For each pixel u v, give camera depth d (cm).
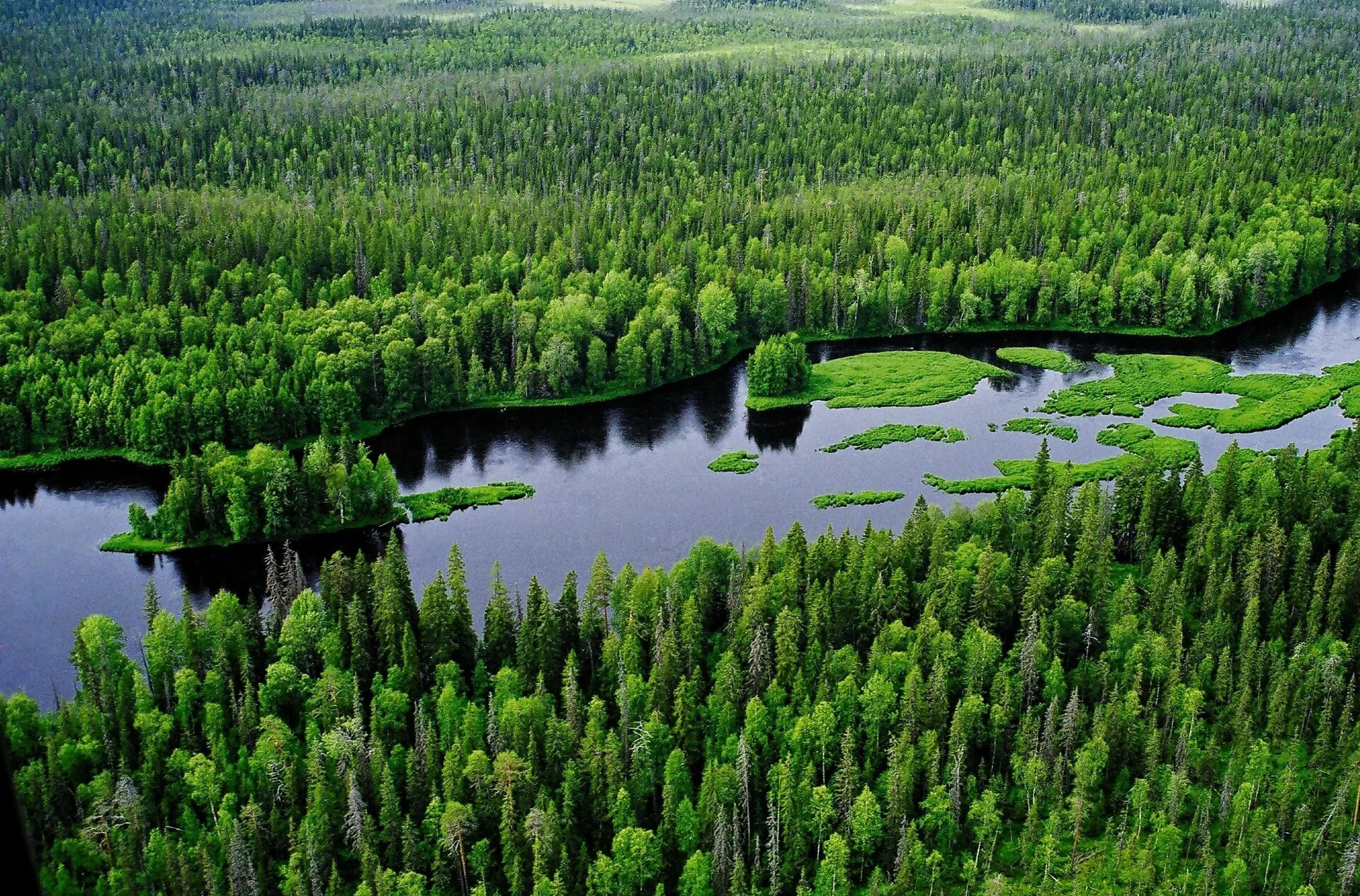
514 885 11006
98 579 17938
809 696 12862
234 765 12300
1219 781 12350
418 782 11831
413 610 14812
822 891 11088
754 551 15725
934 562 15012
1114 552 16662
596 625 14412
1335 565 15288
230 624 14262
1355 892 10762
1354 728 12319
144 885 10869
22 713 12519
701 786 11925
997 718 12481
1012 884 11394
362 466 19550
